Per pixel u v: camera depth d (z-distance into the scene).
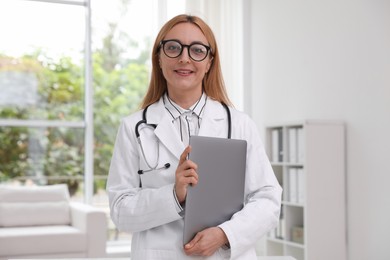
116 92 9.38
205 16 6.00
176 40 1.57
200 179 1.49
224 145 1.54
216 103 1.69
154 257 1.53
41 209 5.41
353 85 4.59
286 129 4.88
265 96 5.82
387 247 4.23
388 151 4.23
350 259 4.58
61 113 6.79
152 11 6.03
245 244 1.53
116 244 6.39
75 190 6.61
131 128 1.65
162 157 1.59
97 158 8.99
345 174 4.65
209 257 1.53
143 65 9.44
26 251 4.82
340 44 4.74
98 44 9.17
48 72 6.68
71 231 4.98
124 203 1.57
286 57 5.47
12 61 6.52
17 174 6.75
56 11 6.59
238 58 6.09
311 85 5.11
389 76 4.23
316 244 4.53
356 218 4.54
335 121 4.64
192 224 1.49
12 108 6.52
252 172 1.64
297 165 4.82
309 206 4.52
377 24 4.36
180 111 1.64
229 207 1.57
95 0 8.92
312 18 5.09
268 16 5.77
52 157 6.78
